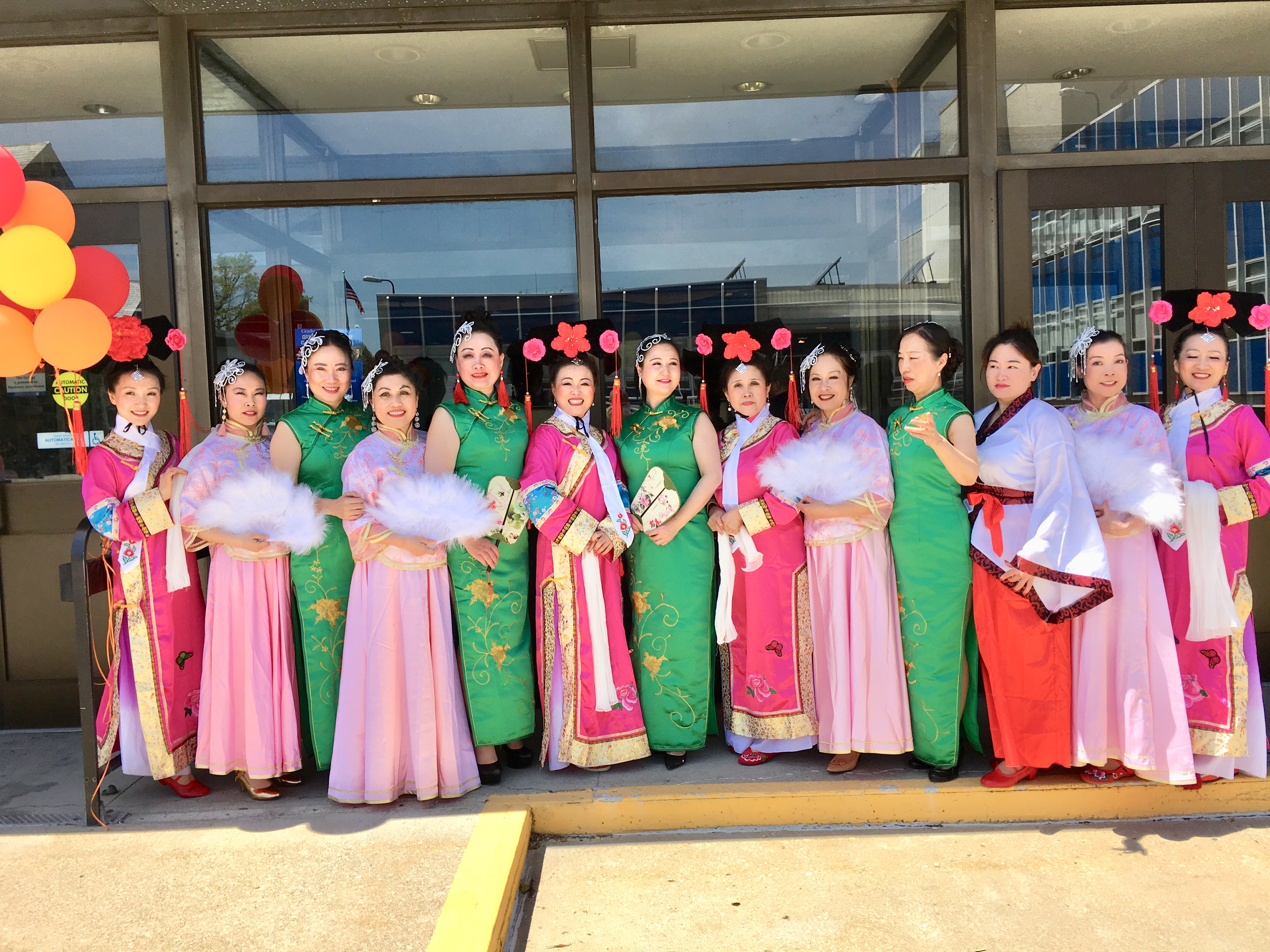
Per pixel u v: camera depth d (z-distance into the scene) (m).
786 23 3.18
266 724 2.54
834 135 3.23
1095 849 2.34
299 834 2.37
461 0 3.05
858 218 3.23
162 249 3.17
